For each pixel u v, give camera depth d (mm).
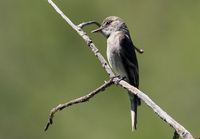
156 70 15148
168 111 14461
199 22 15508
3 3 15781
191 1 15914
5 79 14938
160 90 14773
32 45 15250
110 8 15672
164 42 15531
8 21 15602
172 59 15219
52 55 15086
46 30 15289
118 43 9188
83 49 14844
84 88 14422
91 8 15492
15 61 15156
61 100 14375
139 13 15875
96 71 14508
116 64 9266
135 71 9359
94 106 13992
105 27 9734
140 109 13094
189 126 14164
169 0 15984
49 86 14734
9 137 14141
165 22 15758
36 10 15539
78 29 7363
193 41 15328
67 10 15328
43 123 14117
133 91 5746
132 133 13180
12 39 15383
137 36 15688
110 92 14055
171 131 12641
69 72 14727
